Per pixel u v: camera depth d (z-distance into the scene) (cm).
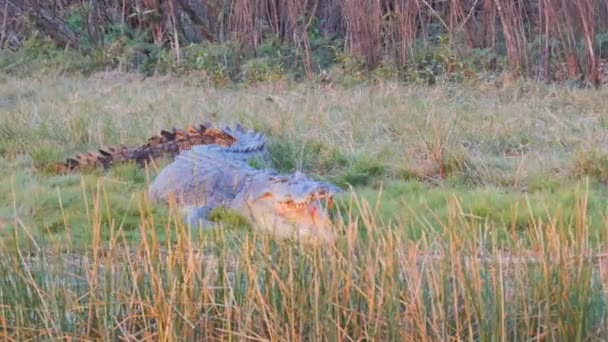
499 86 3791
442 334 1327
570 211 1936
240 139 2597
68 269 1510
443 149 2495
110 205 2078
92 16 4644
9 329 1383
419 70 4022
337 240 1457
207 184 2180
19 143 2714
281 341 1332
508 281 1415
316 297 1330
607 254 1520
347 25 4253
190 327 1359
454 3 4181
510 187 2344
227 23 4609
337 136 2798
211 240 1648
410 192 2242
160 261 1429
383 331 1342
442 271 1368
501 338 1305
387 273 1352
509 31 4022
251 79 4025
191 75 4084
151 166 2483
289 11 4303
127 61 4291
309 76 4056
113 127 2914
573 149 2631
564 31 3978
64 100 3462
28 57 4359
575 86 3812
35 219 2003
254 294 1363
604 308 1363
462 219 1616
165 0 4550
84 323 1391
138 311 1397
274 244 1504
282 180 1992
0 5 4716
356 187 2362
